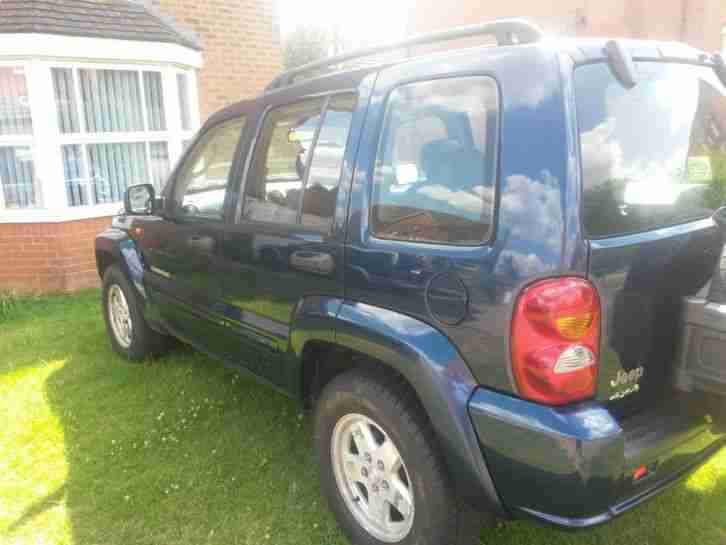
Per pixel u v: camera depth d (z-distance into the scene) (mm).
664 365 2156
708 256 2256
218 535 2672
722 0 8734
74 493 3004
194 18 8070
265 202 2922
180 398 3932
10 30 6180
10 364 4680
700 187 2334
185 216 3553
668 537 2516
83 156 6922
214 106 8438
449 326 2023
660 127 2170
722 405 2229
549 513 1894
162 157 7598
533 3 10180
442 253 2043
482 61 2072
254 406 3787
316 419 2586
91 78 6895
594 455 1793
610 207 1938
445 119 2137
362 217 2354
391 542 2361
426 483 2154
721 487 2807
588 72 1974
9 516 2842
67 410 3842
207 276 3348
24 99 6531
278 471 3113
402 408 2205
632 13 9125
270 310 2865
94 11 6809
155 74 7387
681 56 2324
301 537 2639
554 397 1831
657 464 2029
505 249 1885
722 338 2037
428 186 2152
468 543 2219
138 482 3053
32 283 6836
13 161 6684
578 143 1864
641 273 1987
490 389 1953
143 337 4395
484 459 1970
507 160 1932
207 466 3176
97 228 7031
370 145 2385
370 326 2232
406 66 2354
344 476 2559
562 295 1794
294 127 2805
